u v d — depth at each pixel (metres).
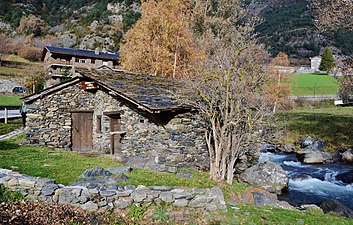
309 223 6.52
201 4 29.31
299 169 14.05
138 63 23.03
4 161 8.75
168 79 13.24
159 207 6.33
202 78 9.08
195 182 7.99
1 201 5.79
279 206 7.74
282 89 26.95
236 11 27.86
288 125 21.80
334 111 27.81
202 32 27.89
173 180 7.95
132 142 10.82
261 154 17.44
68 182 7.07
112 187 6.70
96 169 7.77
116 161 10.11
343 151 16.50
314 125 21.66
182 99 9.07
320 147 17.62
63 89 12.89
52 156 10.08
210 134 9.29
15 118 20.08
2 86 37.69
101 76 11.49
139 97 9.45
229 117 8.43
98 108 12.95
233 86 8.48
